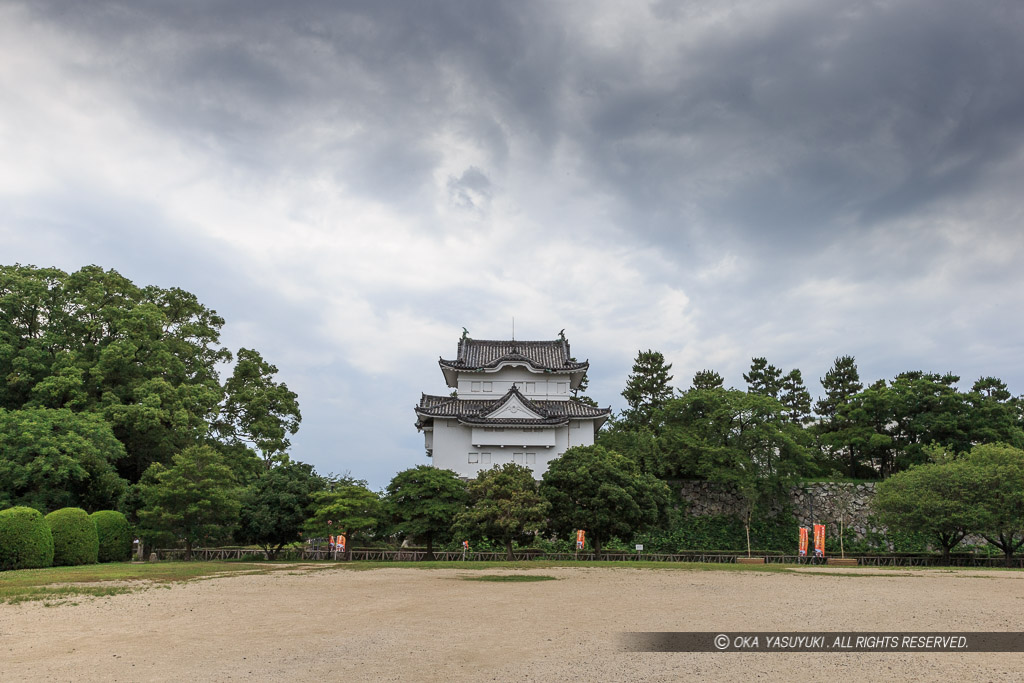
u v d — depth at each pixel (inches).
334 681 440.1
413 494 1952.5
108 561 1727.4
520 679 447.5
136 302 2395.4
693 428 2628.0
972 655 531.5
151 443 2201.0
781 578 1262.3
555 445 2699.3
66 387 2037.4
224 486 1819.6
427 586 1048.2
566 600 872.3
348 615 731.4
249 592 953.5
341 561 1726.1
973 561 2082.9
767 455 2500.0
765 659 513.7
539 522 1849.2
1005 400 2901.1
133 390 2123.5
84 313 2268.7
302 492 1907.0
